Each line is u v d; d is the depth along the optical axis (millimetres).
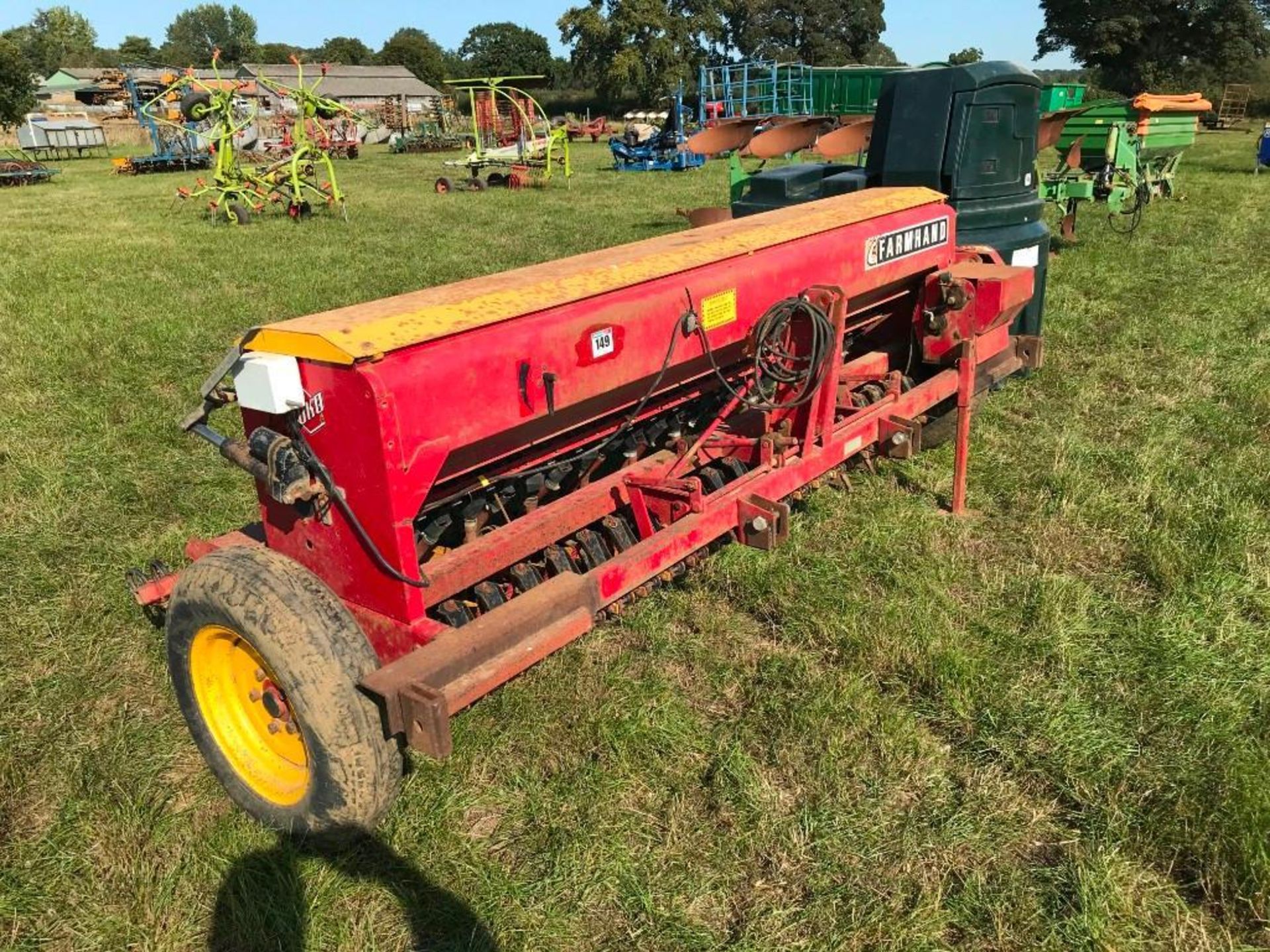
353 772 2629
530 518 3424
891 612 4113
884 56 81812
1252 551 4527
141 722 3615
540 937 2680
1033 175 6551
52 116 45438
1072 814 3037
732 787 3195
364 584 2842
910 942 2615
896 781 3217
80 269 12656
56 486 5562
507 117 29594
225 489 5629
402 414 2590
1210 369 7301
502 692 3721
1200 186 19250
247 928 2721
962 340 4812
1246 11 53594
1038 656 3826
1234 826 2854
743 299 3791
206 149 31922
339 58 112250
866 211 4582
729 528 3525
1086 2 56031
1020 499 5238
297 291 10992
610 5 60031
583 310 3154
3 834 3107
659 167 28719
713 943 2654
